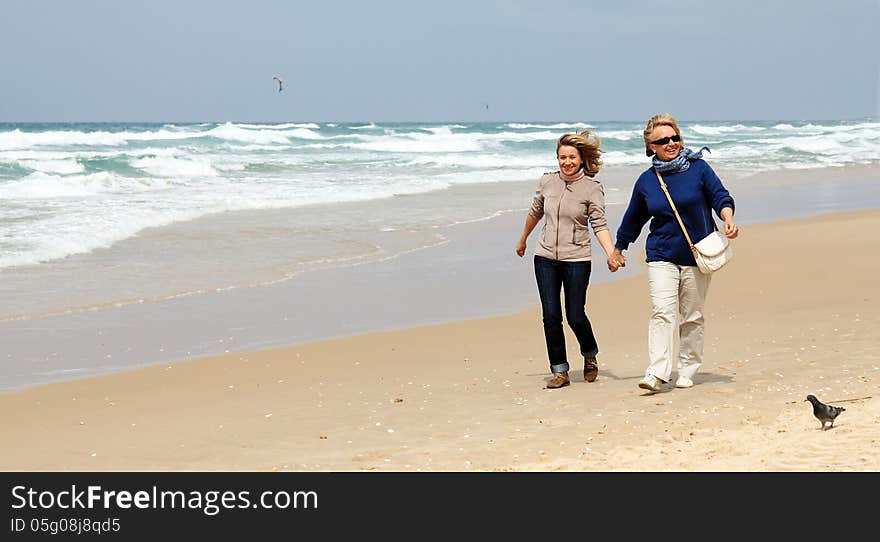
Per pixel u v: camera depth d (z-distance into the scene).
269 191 24.39
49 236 15.35
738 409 5.88
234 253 14.61
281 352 8.55
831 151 50.53
